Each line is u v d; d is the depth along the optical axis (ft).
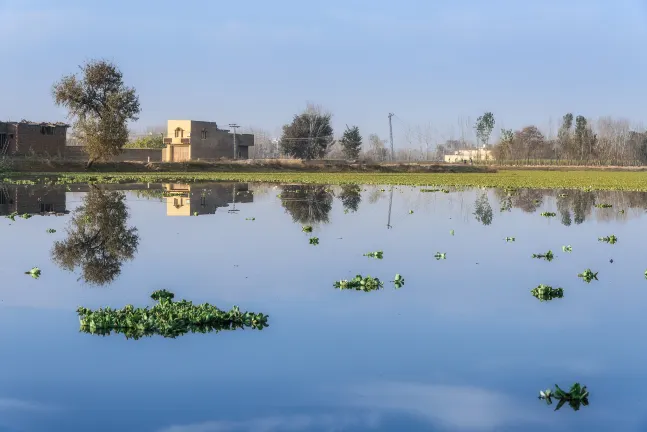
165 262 67.51
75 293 54.03
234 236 86.63
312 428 30.99
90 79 260.01
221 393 35.01
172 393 34.88
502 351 41.50
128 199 141.28
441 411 33.06
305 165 321.52
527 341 43.42
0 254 71.46
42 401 33.76
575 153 459.73
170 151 374.63
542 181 248.11
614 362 39.86
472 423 32.07
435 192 180.04
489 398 34.86
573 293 56.03
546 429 31.50
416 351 41.27
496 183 230.07
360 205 136.77
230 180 229.04
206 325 45.57
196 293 54.19
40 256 70.49
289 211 121.39
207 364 38.81
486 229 97.96
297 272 63.00
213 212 117.19
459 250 77.77
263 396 34.76
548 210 129.90
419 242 83.82
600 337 44.34
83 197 144.15
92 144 259.39
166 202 135.44
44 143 292.20
